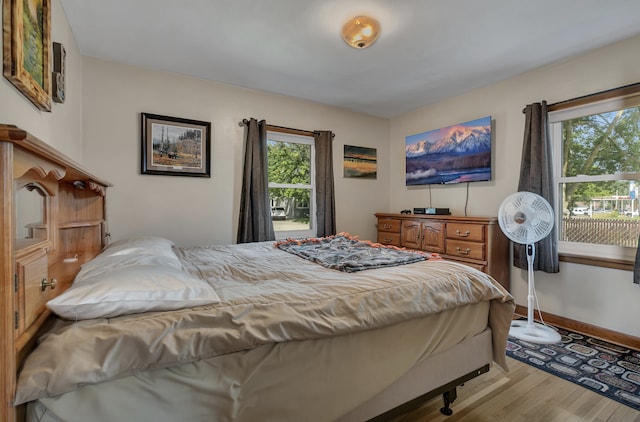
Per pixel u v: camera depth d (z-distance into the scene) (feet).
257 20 6.70
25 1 4.31
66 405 2.40
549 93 8.89
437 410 5.14
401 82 10.12
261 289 3.98
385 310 4.03
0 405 2.03
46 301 2.81
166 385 2.79
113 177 8.71
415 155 12.71
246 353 3.16
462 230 9.87
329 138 12.19
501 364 5.37
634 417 4.91
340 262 5.56
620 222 7.86
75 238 5.33
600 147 8.16
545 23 6.76
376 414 4.16
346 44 7.68
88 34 7.34
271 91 10.96
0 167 1.93
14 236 2.07
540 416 4.95
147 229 9.21
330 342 3.70
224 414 3.01
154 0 6.07
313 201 12.48
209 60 8.59
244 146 10.69
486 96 10.46
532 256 8.00
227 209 10.45
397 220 12.32
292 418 3.42
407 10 6.29
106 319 2.82
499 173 10.17
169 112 9.44
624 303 7.60
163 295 3.06
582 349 7.26
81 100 8.25
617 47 7.61
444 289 4.71
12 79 3.96
